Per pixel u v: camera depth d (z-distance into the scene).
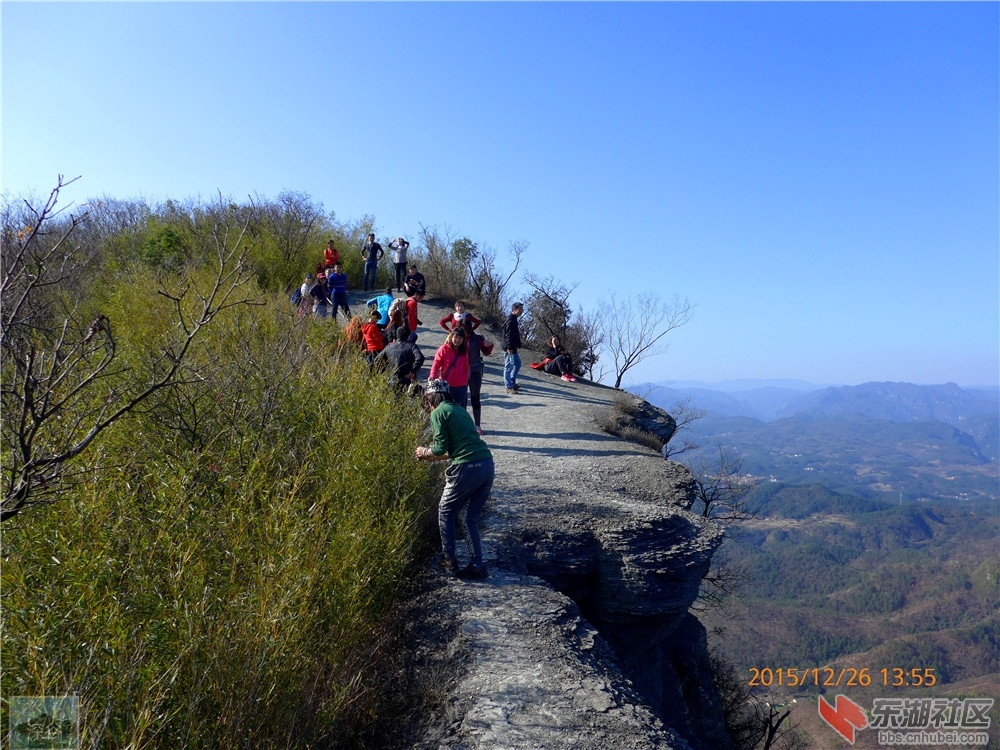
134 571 3.25
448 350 8.99
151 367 5.15
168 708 2.87
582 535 7.03
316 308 16.97
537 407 13.47
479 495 5.64
